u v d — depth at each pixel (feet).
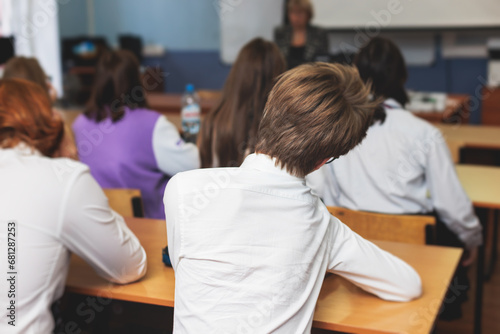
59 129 4.58
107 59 7.06
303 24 15.47
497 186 7.95
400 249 5.32
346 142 3.27
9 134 4.33
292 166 3.34
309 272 3.43
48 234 4.08
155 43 23.08
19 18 20.02
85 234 4.18
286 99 3.26
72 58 21.38
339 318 4.01
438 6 18.66
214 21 22.13
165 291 4.47
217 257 3.30
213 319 3.27
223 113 6.64
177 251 3.45
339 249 3.72
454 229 6.83
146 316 4.95
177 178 3.53
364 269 3.87
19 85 4.50
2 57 16.39
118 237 4.35
